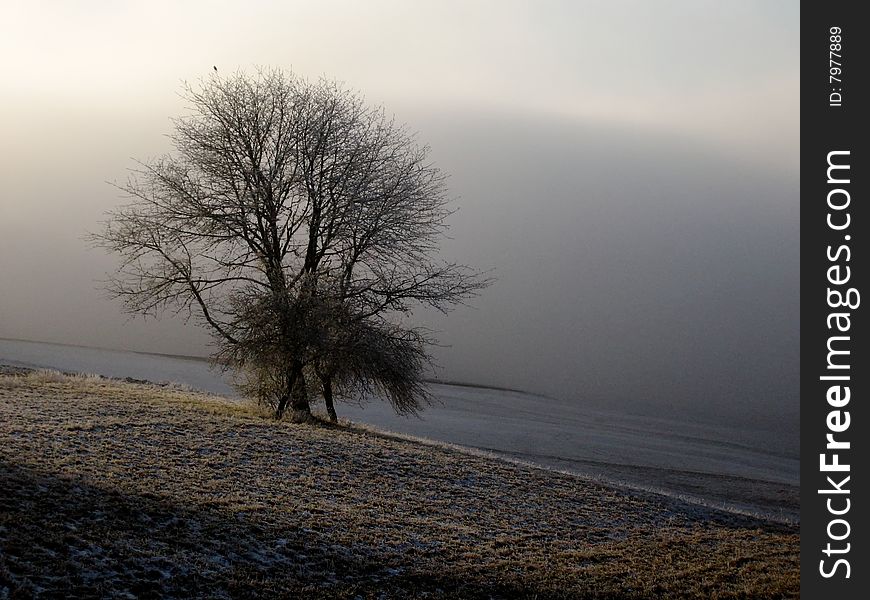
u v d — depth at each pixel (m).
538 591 15.17
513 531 19.48
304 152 34.22
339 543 16.33
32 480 16.22
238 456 22.73
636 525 21.39
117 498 16.23
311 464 23.22
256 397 34.25
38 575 11.80
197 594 12.56
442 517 19.84
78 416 24.66
